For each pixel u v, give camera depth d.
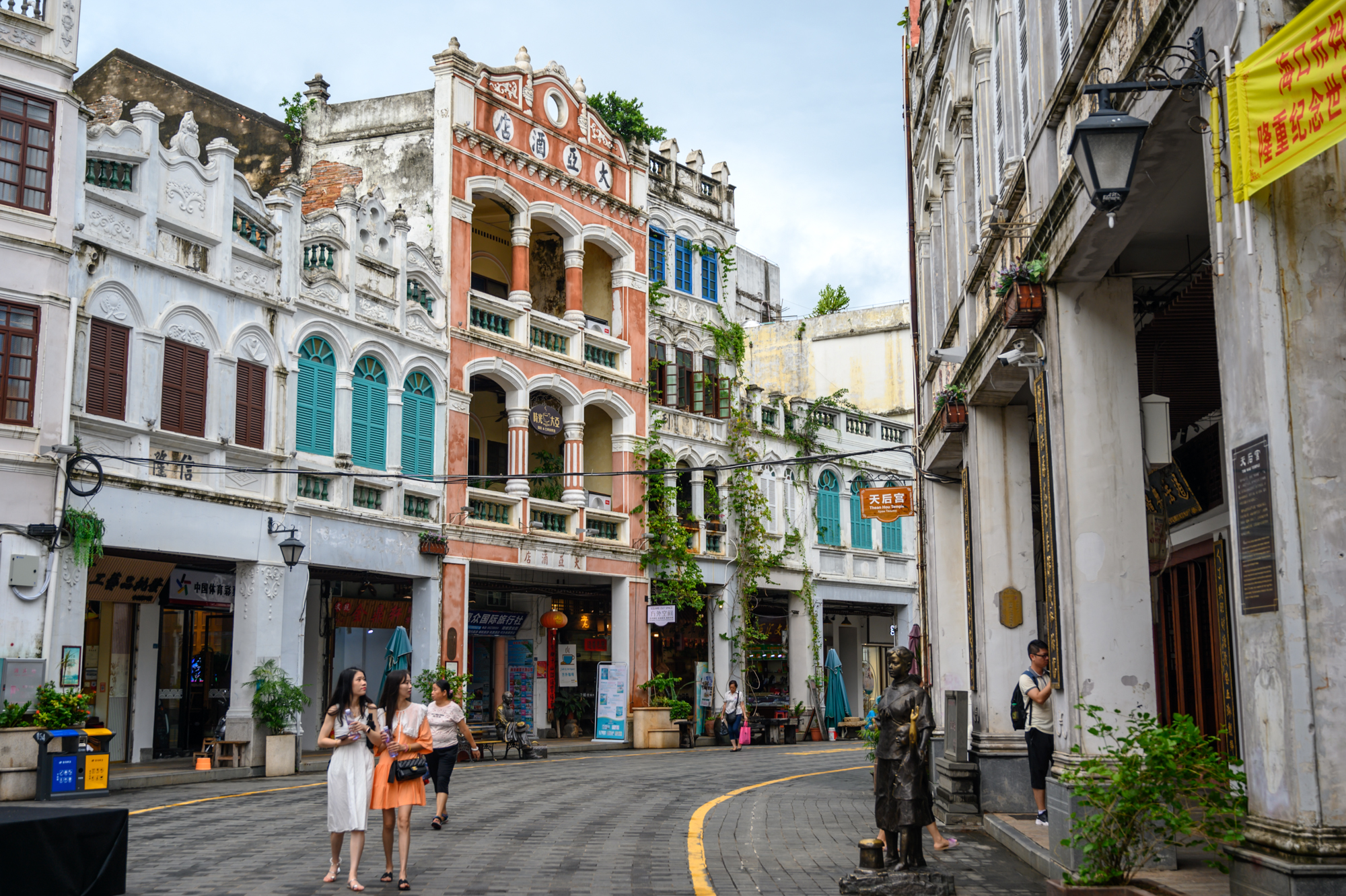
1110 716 9.72
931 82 18.09
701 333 37.12
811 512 39.44
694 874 10.33
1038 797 12.37
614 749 30.89
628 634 32.47
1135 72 8.02
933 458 19.16
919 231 21.89
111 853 8.59
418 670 26.64
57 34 18.91
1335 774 5.86
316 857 11.27
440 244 28.28
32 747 16.77
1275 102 6.07
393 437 26.14
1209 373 13.23
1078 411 10.27
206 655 24.59
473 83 29.44
